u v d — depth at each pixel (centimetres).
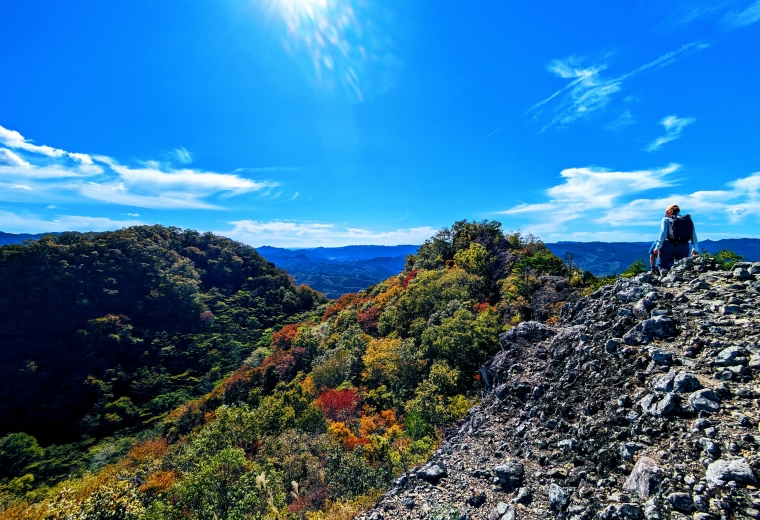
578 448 594
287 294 15538
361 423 2958
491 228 6550
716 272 750
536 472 601
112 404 7844
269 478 1777
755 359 508
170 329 11306
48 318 9381
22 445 6369
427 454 1566
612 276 3228
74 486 2962
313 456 2328
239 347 11056
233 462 1831
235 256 17188
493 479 635
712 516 361
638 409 559
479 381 2566
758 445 401
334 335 6181
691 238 811
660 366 595
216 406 5828
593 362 728
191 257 15938
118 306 10781
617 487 476
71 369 8575
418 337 4109
